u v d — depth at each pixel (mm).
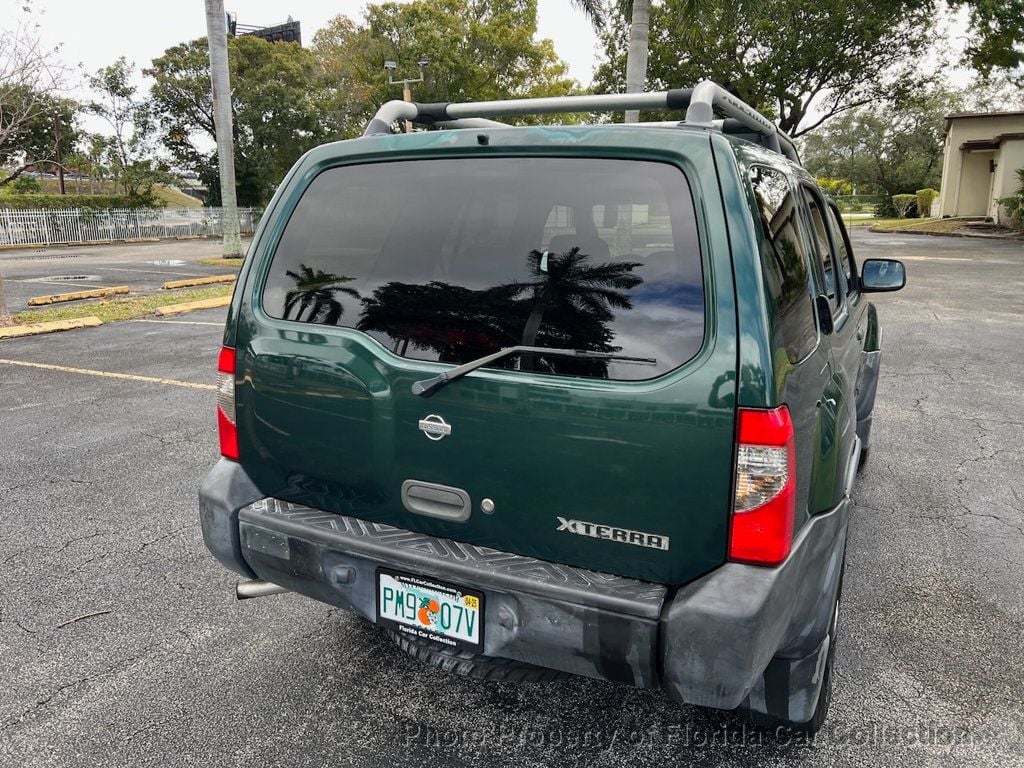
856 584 3443
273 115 36469
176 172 35938
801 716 2207
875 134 54375
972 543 3859
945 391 6879
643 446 1800
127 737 2422
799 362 1923
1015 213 27859
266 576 2365
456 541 2107
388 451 2141
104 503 4293
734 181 1822
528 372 1934
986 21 24766
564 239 1983
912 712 2555
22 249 26656
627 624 1802
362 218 2271
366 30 42594
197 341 9102
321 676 2756
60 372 7480
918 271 17125
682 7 14430
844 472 2330
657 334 1820
